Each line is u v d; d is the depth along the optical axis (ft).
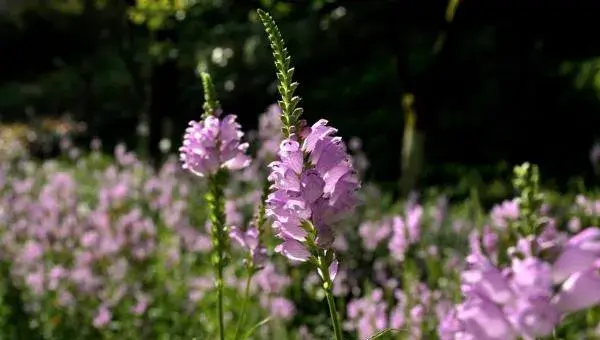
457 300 2.60
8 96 17.97
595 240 0.97
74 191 6.31
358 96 12.76
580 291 0.93
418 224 3.18
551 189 8.80
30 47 20.77
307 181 1.32
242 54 9.73
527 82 11.84
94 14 18.57
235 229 1.99
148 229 4.94
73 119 16.21
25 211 5.41
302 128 1.38
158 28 8.54
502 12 7.59
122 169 9.21
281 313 3.64
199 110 12.10
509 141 11.23
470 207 5.68
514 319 0.91
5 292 4.55
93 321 4.13
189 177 6.65
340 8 7.29
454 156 11.09
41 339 4.32
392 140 11.32
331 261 1.40
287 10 7.34
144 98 14.89
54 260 4.94
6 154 9.75
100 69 18.12
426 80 7.58
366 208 5.59
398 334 2.87
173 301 4.61
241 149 1.92
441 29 7.60
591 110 11.41
